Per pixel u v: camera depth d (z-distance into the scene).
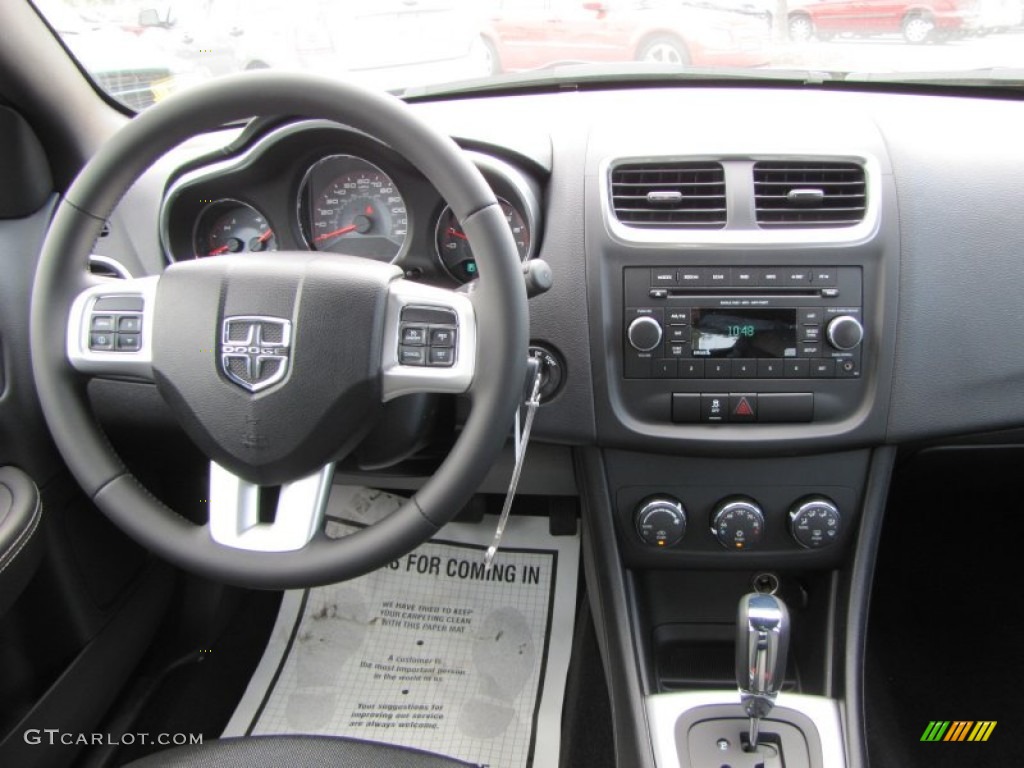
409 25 1.24
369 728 1.31
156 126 0.76
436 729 1.31
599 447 1.09
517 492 1.35
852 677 1.08
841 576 1.12
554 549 1.53
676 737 1.05
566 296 1.04
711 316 1.03
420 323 0.76
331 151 1.02
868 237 1.00
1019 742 1.29
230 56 1.25
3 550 0.93
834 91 1.20
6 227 1.06
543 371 1.05
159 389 0.80
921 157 1.03
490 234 0.73
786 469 1.09
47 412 0.80
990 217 1.02
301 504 0.78
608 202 1.03
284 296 0.75
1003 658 1.44
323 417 0.75
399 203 1.07
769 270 1.01
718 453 1.06
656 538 1.11
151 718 1.27
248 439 0.76
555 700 1.35
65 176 1.15
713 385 1.04
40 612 1.07
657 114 1.10
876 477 1.08
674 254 1.01
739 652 0.95
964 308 1.03
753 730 1.00
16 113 1.05
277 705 1.35
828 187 1.02
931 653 1.45
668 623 1.22
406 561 1.54
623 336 1.04
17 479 1.01
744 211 1.01
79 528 1.14
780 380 1.04
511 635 1.45
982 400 1.05
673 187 1.03
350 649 1.43
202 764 0.83
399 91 1.25
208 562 0.78
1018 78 1.13
